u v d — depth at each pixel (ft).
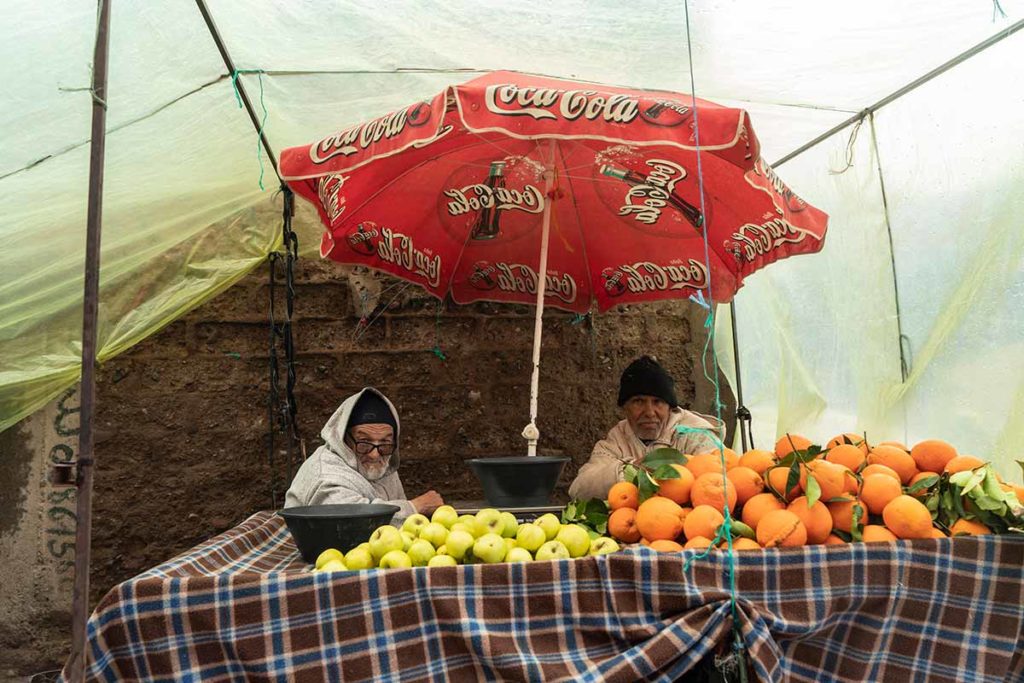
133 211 9.76
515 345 13.58
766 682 5.57
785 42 8.55
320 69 8.91
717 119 6.25
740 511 6.91
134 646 5.63
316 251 12.80
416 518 6.97
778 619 5.83
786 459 6.64
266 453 12.51
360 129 7.39
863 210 10.32
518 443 13.43
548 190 9.48
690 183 9.61
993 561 6.16
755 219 9.57
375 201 10.19
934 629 6.07
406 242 10.90
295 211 11.61
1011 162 8.23
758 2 7.81
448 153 9.84
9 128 7.64
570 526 6.72
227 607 5.68
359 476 9.52
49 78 7.32
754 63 9.01
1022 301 8.11
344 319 13.00
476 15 7.91
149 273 10.97
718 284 10.90
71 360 10.08
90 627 5.59
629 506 7.07
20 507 11.72
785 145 11.54
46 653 11.62
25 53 7.00
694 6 7.79
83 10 6.73
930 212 9.29
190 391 12.32
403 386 13.10
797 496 6.57
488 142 9.51
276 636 5.67
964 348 8.76
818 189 11.30
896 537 6.46
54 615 11.68
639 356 14.14
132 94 8.07
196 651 5.67
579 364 13.84
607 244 11.55
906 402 9.61
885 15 8.02
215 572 6.81
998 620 6.05
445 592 5.83
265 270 12.74
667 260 11.25
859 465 7.16
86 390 6.05
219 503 12.26
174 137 9.02
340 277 13.01
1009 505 6.37
